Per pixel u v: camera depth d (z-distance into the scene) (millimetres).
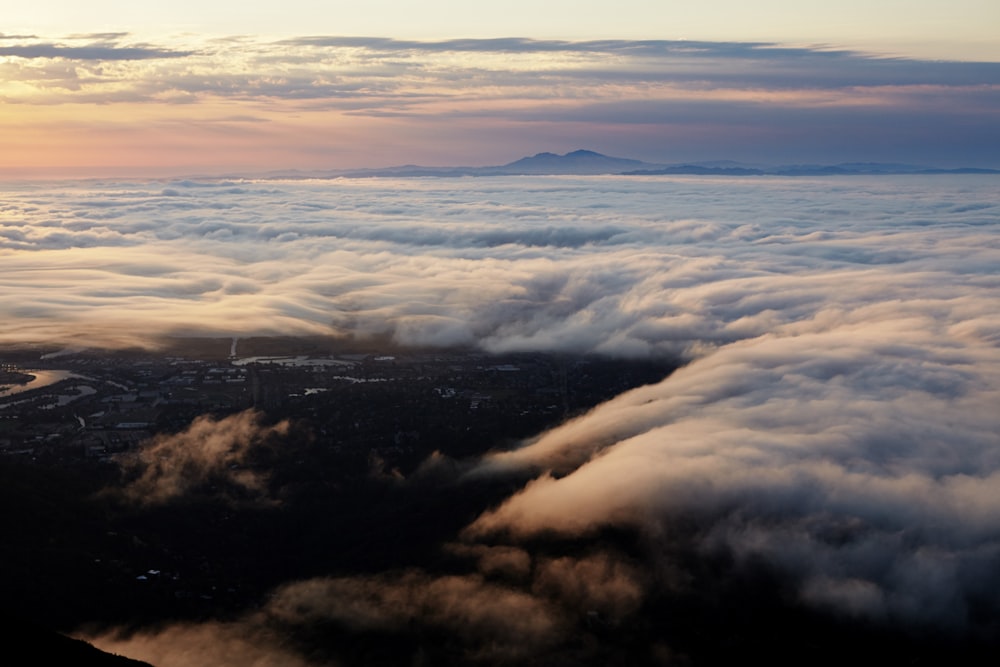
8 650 88562
